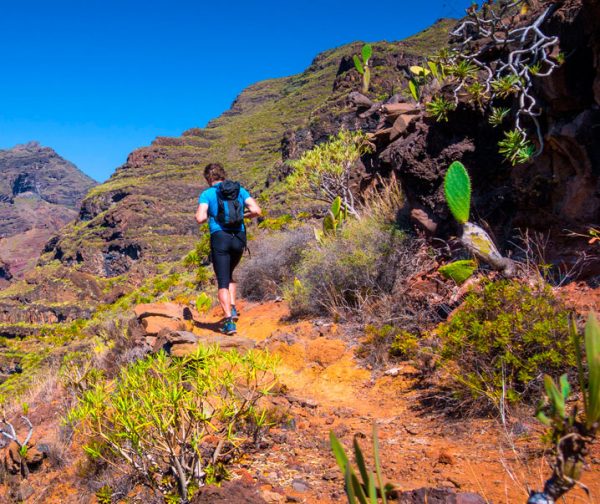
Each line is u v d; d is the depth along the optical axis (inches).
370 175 355.3
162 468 123.5
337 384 192.1
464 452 121.6
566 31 199.9
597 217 189.6
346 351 211.5
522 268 188.2
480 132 235.9
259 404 156.7
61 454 161.2
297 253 338.0
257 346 231.0
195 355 121.7
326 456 133.7
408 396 168.9
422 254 241.3
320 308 256.7
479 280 192.2
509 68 216.4
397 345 191.2
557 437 37.0
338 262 254.2
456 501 92.4
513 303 157.4
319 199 370.6
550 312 149.9
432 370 175.2
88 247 7244.1
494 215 228.2
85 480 141.5
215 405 139.6
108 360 235.8
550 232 204.4
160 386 117.4
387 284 237.3
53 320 5319.9
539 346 143.2
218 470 118.9
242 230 255.4
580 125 191.9
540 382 136.3
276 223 510.9
